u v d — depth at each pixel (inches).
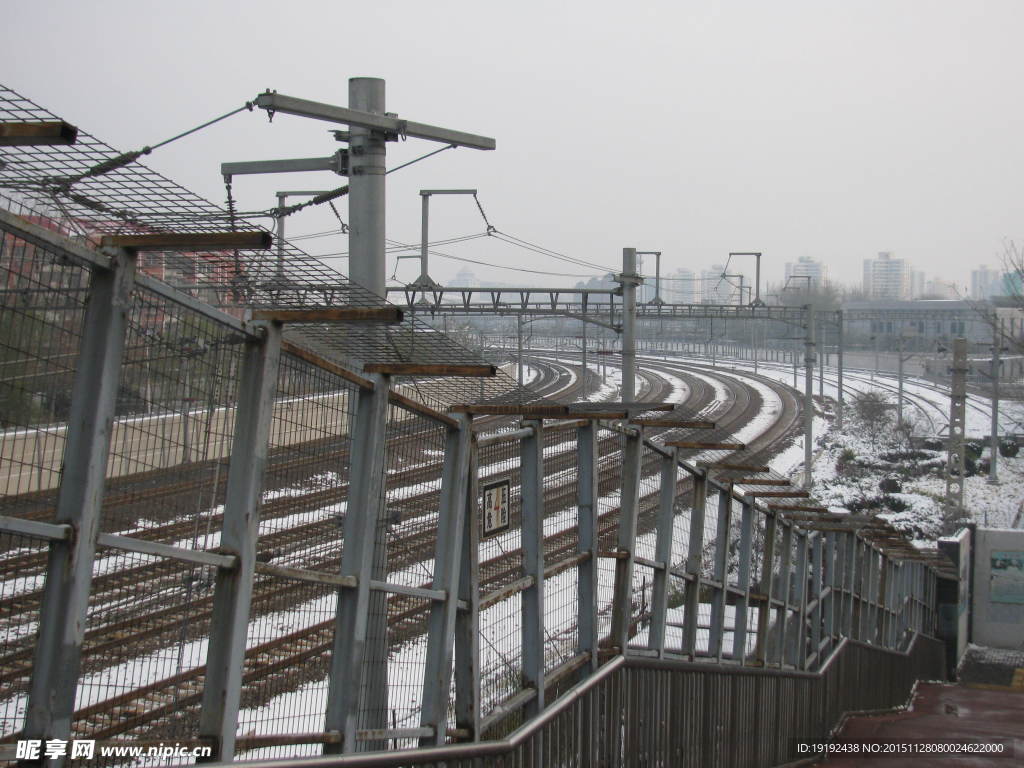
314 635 191.6
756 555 535.2
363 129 343.0
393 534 212.2
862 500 1332.4
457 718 227.3
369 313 163.5
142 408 146.6
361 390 197.6
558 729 257.8
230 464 163.5
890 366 3459.6
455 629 228.1
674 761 340.2
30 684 129.7
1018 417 2154.3
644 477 398.3
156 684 158.7
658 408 301.0
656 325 3895.2
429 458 220.2
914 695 861.2
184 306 149.6
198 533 157.9
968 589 1107.9
